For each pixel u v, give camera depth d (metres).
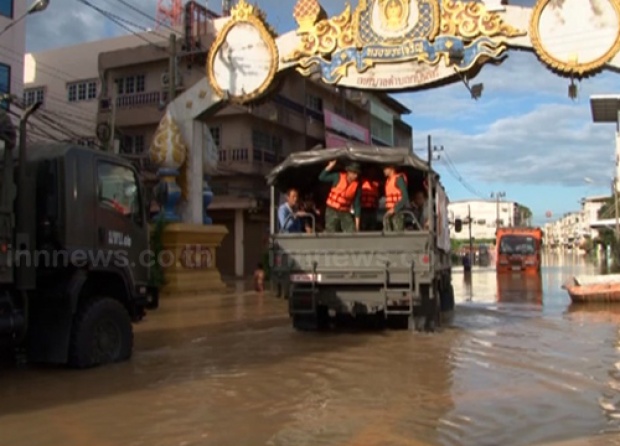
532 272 37.56
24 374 7.92
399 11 17.34
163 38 34.28
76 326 8.09
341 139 41.59
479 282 29.47
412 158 11.22
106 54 35.97
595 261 67.19
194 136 20.50
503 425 5.69
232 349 9.88
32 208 7.75
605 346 10.08
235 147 34.62
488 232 104.19
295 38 18.59
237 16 19.06
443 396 6.77
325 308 12.06
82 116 36.84
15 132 7.58
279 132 38.16
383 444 5.15
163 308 16.36
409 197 12.74
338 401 6.56
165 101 30.45
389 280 10.98
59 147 8.12
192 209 20.62
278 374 7.92
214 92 19.73
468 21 16.67
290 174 12.75
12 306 7.46
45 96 38.62
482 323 13.12
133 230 9.02
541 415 6.03
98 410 6.23
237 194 34.94
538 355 9.27
